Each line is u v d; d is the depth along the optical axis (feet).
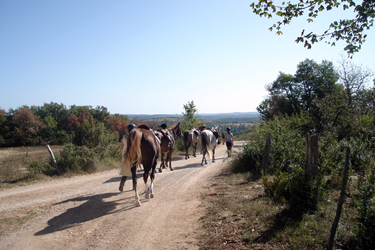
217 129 52.03
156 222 15.99
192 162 47.03
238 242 11.84
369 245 10.22
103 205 20.04
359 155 20.84
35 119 157.79
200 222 15.12
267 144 24.63
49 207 19.86
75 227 15.74
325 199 14.87
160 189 24.72
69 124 184.03
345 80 69.10
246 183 23.20
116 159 44.34
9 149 103.24
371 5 16.15
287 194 16.66
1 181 29.60
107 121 214.07
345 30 17.46
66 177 33.12
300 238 11.24
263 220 13.73
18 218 17.51
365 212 10.72
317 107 38.17
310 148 15.12
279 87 129.39
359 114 43.16
